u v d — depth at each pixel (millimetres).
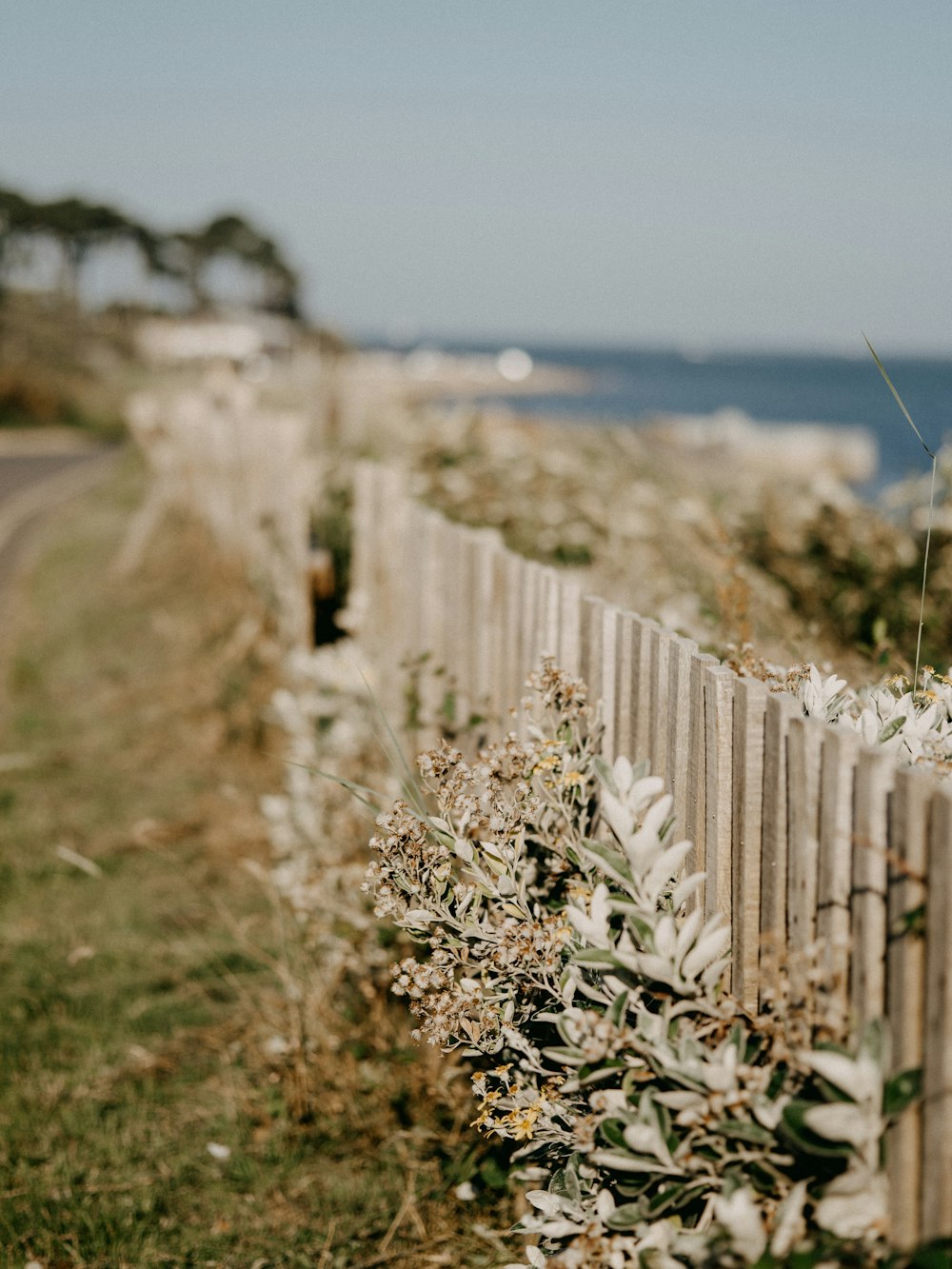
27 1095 3242
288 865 4223
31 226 96500
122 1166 2924
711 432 28531
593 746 2506
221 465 9586
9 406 39906
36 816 5504
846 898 1648
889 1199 1549
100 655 8586
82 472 25922
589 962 1817
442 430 6434
